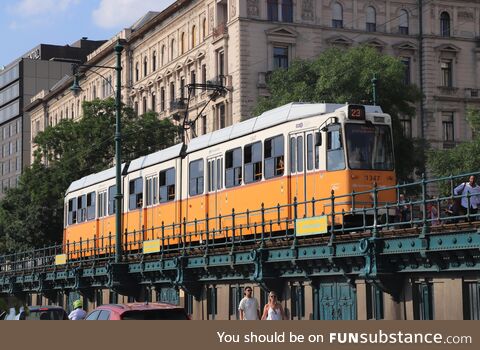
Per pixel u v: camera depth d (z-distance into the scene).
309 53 68.56
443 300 20.44
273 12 68.00
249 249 27.48
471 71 73.56
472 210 24.12
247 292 23.06
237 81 67.00
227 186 33.19
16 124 145.62
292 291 26.42
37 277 49.19
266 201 30.47
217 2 70.44
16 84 145.00
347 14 70.12
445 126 72.62
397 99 53.38
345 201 27.30
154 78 83.56
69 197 51.47
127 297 37.38
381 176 27.97
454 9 73.25
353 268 23.06
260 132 31.16
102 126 66.31
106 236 41.25
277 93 55.31
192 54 75.38
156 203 39.31
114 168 45.03
